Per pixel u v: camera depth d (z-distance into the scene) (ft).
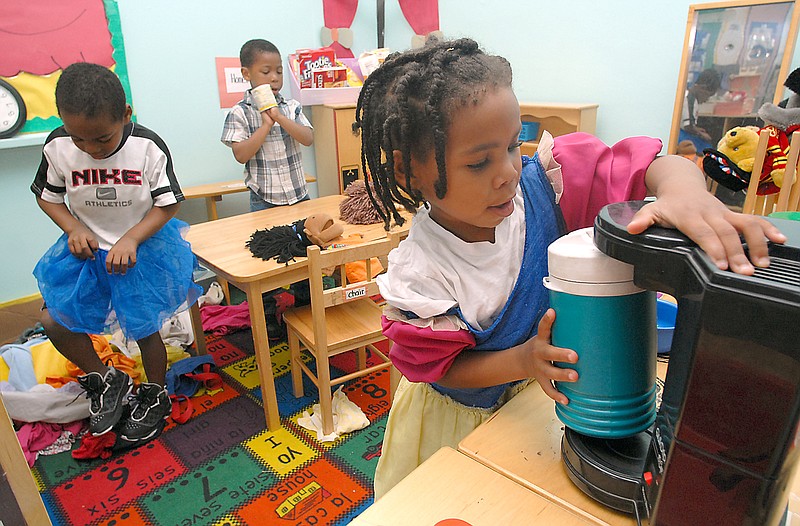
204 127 8.53
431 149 1.65
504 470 1.73
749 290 1.03
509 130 1.59
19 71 6.65
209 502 4.48
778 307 1.00
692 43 6.66
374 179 2.01
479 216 1.73
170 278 5.25
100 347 6.14
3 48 6.49
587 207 2.12
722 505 1.21
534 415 2.00
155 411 5.35
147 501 4.52
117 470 4.90
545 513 1.52
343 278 4.99
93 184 4.84
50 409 5.30
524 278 1.98
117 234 5.11
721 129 6.67
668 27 7.07
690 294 1.18
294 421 5.50
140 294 5.09
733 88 6.47
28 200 7.11
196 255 5.32
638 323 1.52
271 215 6.62
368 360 6.64
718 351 1.10
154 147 4.96
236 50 8.61
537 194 2.05
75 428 5.41
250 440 5.23
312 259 4.61
